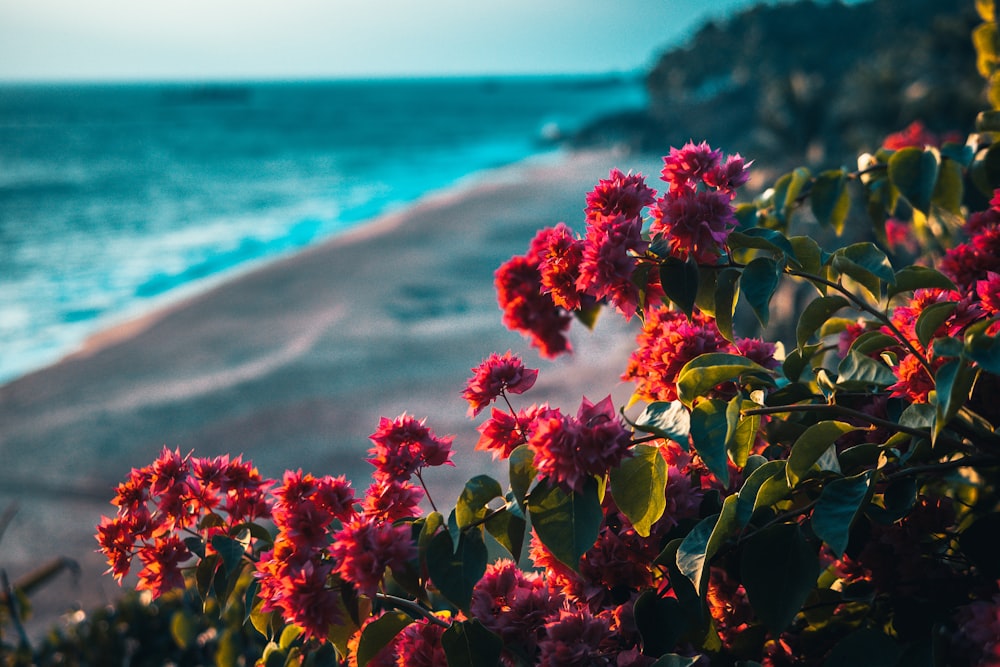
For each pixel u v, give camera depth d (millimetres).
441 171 63344
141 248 34906
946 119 11914
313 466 12859
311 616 1114
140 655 3223
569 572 1243
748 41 96812
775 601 990
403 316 21766
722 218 1147
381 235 33812
